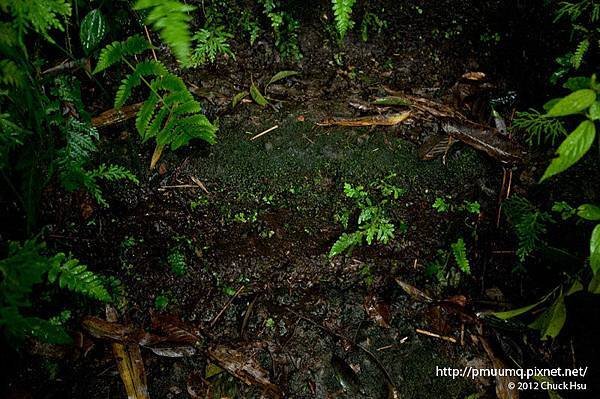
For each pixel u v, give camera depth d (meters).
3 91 0.60
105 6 0.76
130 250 0.79
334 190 0.84
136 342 0.74
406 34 0.94
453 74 0.92
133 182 0.81
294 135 0.85
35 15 0.52
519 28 0.92
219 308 0.78
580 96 0.45
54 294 0.74
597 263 0.52
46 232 0.77
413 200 0.84
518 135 0.86
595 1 0.77
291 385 0.73
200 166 0.83
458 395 0.74
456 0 0.96
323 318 0.78
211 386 0.72
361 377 0.74
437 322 0.79
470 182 0.86
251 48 0.90
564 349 0.77
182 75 0.86
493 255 0.83
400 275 0.83
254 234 0.82
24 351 0.71
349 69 0.91
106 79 0.83
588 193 0.81
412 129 0.87
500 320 0.78
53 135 0.76
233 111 0.85
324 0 0.93
